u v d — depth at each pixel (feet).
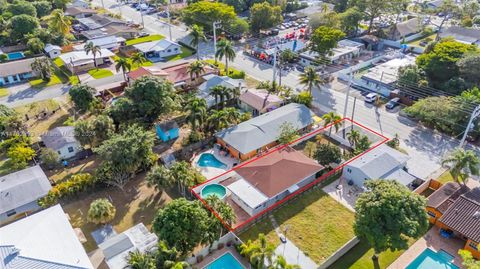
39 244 132.05
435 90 260.62
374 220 134.62
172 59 346.95
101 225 160.76
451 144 219.61
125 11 506.48
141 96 218.79
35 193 168.25
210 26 410.11
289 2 488.44
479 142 221.25
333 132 230.48
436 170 197.47
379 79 284.82
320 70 322.14
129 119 218.38
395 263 144.05
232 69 323.16
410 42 390.01
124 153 174.60
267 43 368.48
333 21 372.58
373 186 149.89
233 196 177.88
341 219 167.43
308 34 401.90
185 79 288.51
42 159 194.70
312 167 187.52
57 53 351.67
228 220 154.61
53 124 239.50
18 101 269.85
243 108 262.88
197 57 334.44
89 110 242.37
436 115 222.28
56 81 304.30
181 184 174.91
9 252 124.06
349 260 145.38
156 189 183.11
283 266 123.44
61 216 150.30
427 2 509.76
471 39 355.36
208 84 276.00
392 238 131.64
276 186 174.70
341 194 183.21
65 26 377.50
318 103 268.00
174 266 122.31
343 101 271.49
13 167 196.03
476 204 155.84
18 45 369.09
